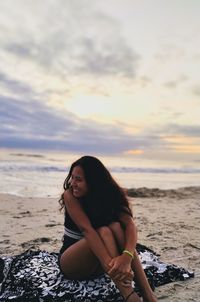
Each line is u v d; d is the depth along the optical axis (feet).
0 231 17.80
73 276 9.05
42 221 20.68
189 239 16.20
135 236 8.90
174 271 10.57
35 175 53.83
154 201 30.71
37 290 8.76
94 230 8.65
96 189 9.23
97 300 8.52
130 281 8.12
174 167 86.48
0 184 41.75
